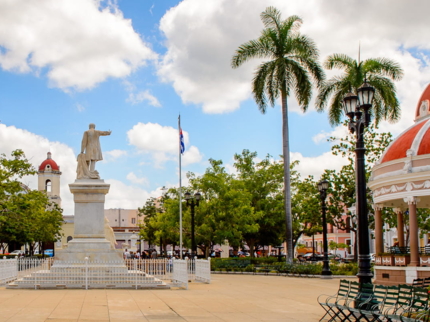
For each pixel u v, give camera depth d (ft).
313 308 53.88
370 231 195.21
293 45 125.59
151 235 235.81
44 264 82.38
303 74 123.75
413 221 87.30
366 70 122.01
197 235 147.13
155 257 160.25
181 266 76.48
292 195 166.30
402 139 95.55
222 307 53.67
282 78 122.31
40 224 191.42
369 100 48.26
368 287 44.24
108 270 73.10
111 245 83.56
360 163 48.14
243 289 76.59
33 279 70.79
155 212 257.96
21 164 127.65
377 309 43.52
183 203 151.33
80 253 76.13
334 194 138.51
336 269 113.29
